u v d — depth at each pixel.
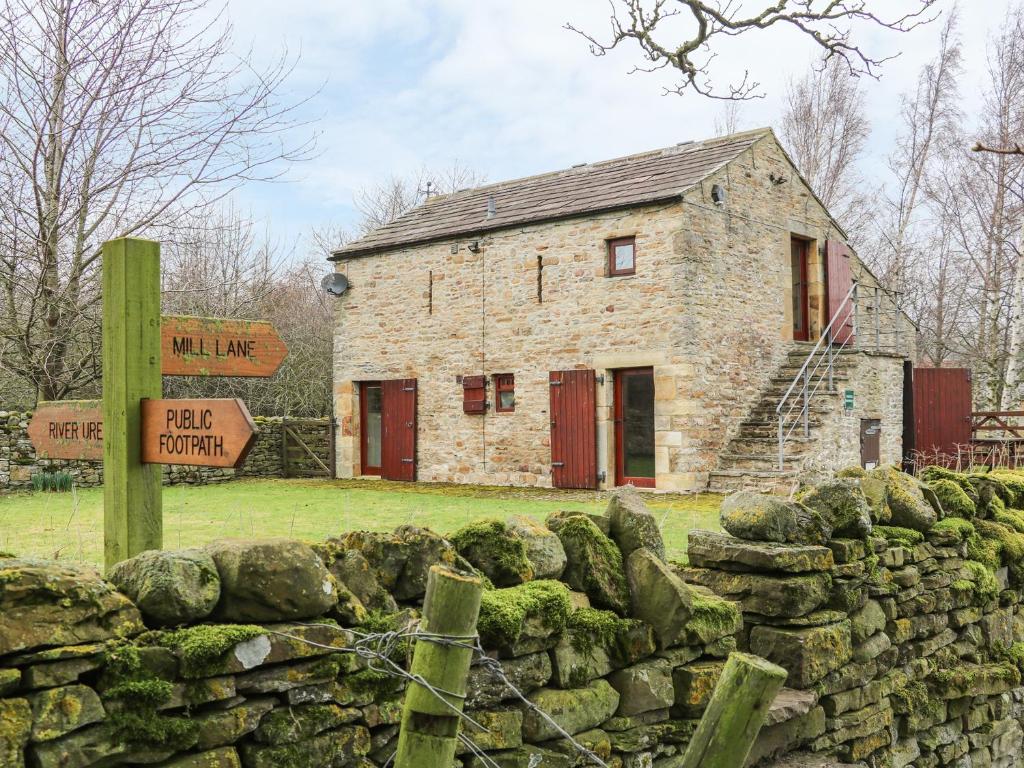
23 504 10.91
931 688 5.99
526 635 3.51
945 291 30.59
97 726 2.41
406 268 17.23
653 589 4.05
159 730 2.50
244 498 12.40
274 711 2.79
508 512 10.21
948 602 6.25
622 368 14.37
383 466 17.58
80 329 12.68
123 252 3.63
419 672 2.41
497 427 15.81
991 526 7.31
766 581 4.84
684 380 13.48
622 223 14.19
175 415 3.52
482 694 3.34
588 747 3.66
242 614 2.78
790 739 4.70
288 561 2.86
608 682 3.90
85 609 2.44
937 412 17.89
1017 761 6.75
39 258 11.38
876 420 15.26
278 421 18.73
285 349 4.40
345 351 18.22
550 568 3.86
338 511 10.14
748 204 14.95
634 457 14.36
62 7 10.31
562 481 14.79
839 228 17.28
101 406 3.85
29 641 2.30
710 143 15.81
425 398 16.92
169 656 2.56
